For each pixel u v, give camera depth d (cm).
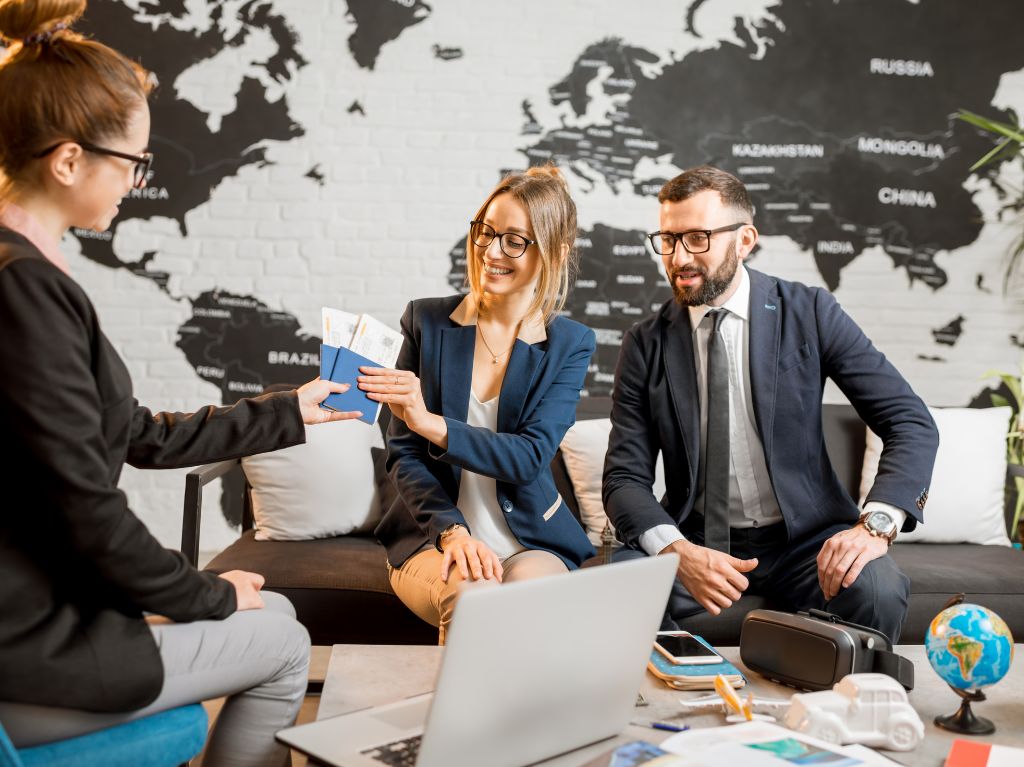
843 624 152
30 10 123
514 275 197
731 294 219
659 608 123
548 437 195
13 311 113
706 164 402
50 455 113
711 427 213
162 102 387
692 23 399
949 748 127
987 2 403
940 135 405
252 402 160
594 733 123
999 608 233
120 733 123
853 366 216
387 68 393
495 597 101
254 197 393
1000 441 282
